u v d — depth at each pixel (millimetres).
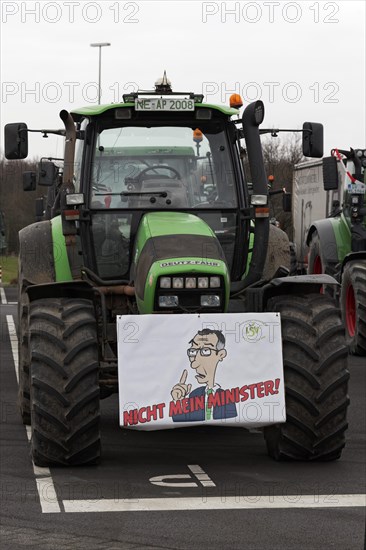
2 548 5191
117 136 7867
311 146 8031
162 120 7914
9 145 8070
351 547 5223
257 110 7664
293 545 5258
